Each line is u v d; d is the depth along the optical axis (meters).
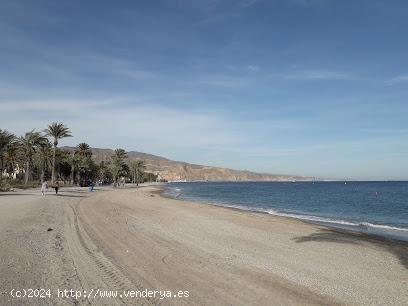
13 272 7.98
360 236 17.84
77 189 67.75
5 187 50.97
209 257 10.86
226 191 99.19
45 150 83.12
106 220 19.16
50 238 12.38
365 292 8.14
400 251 13.59
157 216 23.00
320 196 71.88
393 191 94.56
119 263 9.45
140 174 182.00
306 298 7.44
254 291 7.69
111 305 6.42
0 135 61.69
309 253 12.45
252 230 17.91
